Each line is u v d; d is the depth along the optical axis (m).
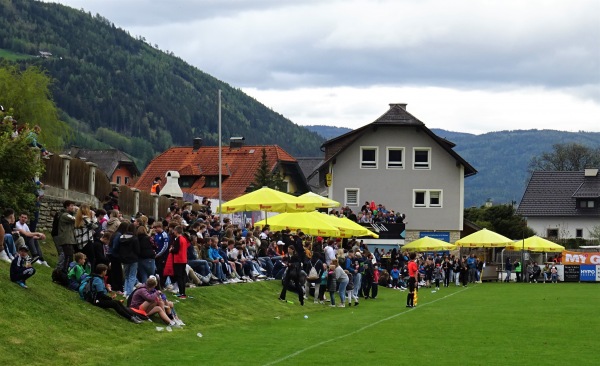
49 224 39.19
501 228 124.81
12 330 23.05
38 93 78.25
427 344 27.70
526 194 127.00
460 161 92.25
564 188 126.31
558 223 124.56
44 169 34.22
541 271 82.31
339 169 92.75
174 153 113.19
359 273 46.06
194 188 109.38
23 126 34.66
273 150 111.00
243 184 107.56
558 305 46.78
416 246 75.25
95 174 45.50
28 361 21.34
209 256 38.59
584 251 82.12
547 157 163.50
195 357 23.48
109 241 30.86
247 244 43.88
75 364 21.77
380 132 92.62
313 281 44.16
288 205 48.16
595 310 42.88
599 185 124.62
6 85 77.12
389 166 92.69
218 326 31.06
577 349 26.78
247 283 41.09
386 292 58.62
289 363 22.83
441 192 92.69
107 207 37.03
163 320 29.14
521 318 37.81
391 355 24.84
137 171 128.50
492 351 26.11
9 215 29.20
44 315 25.20
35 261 30.70
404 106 93.62
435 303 48.22
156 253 33.72
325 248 46.88
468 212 128.62
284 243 47.00
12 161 32.19
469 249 94.44
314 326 32.97
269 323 33.44
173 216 38.56
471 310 42.59
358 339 28.81
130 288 30.59
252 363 22.64
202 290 36.16
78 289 28.33
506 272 83.69
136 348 24.67
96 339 24.81
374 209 81.88
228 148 113.25
